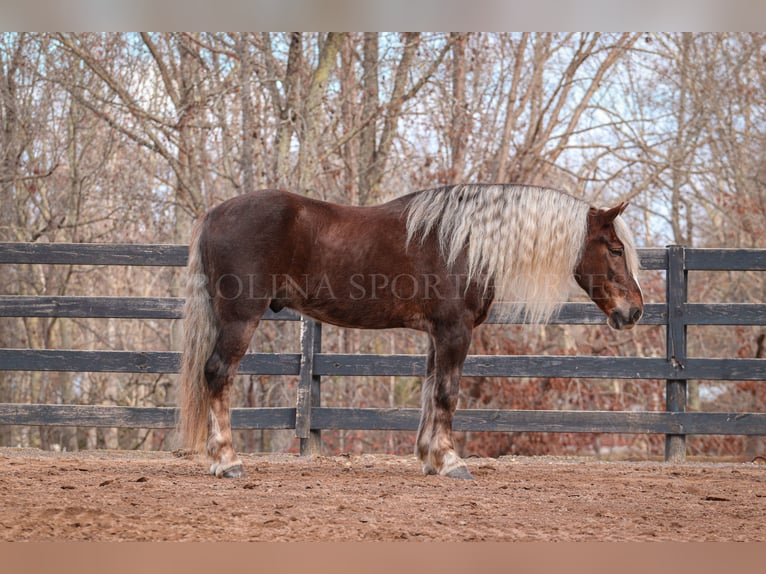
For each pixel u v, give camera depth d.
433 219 5.75
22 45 13.59
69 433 16.47
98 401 16.14
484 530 4.00
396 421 7.48
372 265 5.71
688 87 17.17
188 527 3.87
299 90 13.45
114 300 7.40
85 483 5.19
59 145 15.30
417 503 4.67
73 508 4.12
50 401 16.61
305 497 4.79
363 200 15.07
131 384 15.76
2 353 7.34
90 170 15.75
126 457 7.29
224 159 14.50
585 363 7.49
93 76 14.67
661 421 7.50
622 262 5.95
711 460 8.79
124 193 15.48
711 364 7.47
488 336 14.62
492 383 14.48
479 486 5.40
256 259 5.51
